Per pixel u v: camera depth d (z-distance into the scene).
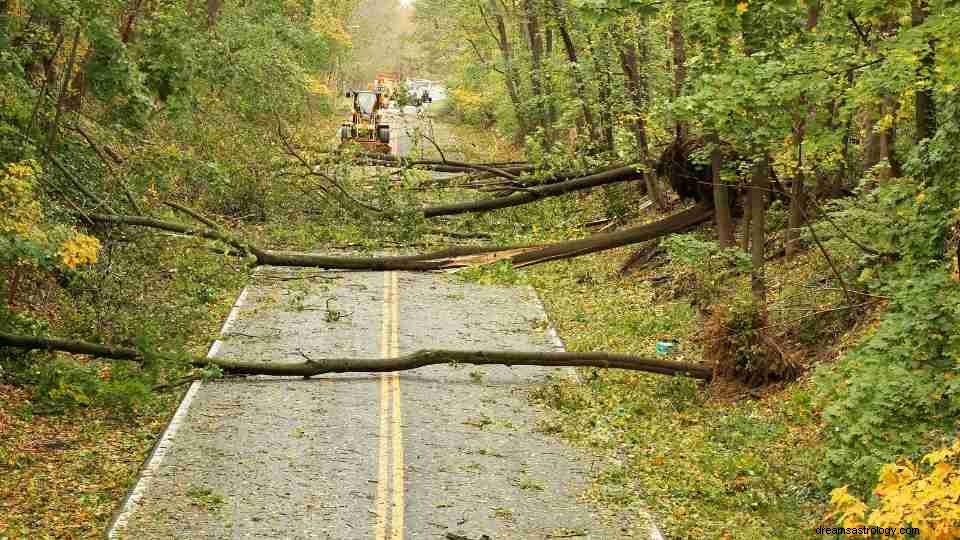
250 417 16.52
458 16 51.12
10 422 15.38
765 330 18.16
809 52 14.15
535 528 13.02
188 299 22.03
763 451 15.48
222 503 13.27
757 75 13.59
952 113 12.51
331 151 30.48
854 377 11.62
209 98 29.78
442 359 18.77
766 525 13.16
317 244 28.80
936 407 11.06
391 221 28.83
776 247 23.16
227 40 31.50
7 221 13.87
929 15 12.77
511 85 45.28
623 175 28.20
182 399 17.30
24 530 12.24
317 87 54.06
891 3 13.35
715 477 14.70
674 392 18.38
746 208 21.25
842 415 11.52
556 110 41.84
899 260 14.41
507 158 48.75
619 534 12.95
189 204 28.98
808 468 14.46
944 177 12.61
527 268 28.03
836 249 17.64
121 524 12.56
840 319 18.22
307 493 13.68
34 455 14.51
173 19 23.58
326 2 67.25
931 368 11.27
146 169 23.42
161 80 22.70
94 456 14.73
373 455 15.09
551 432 16.53
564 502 13.87
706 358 18.89
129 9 21.84
